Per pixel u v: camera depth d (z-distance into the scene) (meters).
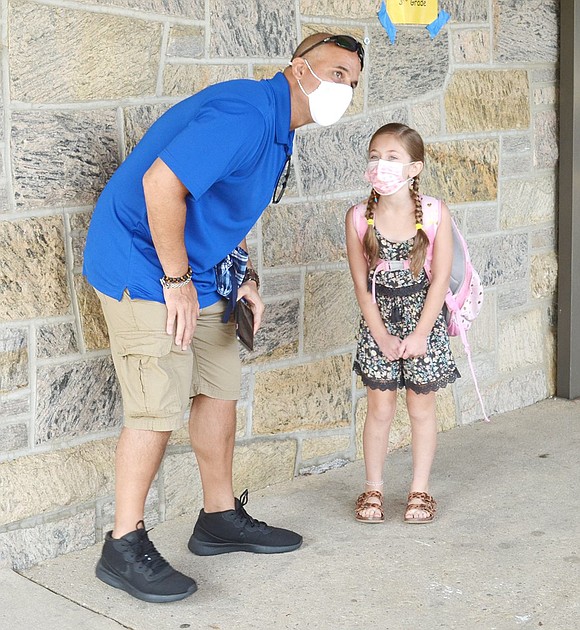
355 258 3.00
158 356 2.46
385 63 3.52
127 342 2.49
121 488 2.54
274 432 3.36
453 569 2.69
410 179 2.89
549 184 4.23
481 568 2.69
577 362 4.35
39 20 2.61
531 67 4.07
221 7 3.03
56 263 2.73
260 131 2.36
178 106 2.50
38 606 2.51
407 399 3.06
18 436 2.71
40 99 2.64
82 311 2.80
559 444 3.73
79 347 2.80
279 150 2.49
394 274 2.95
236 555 2.81
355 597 2.54
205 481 2.82
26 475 2.73
